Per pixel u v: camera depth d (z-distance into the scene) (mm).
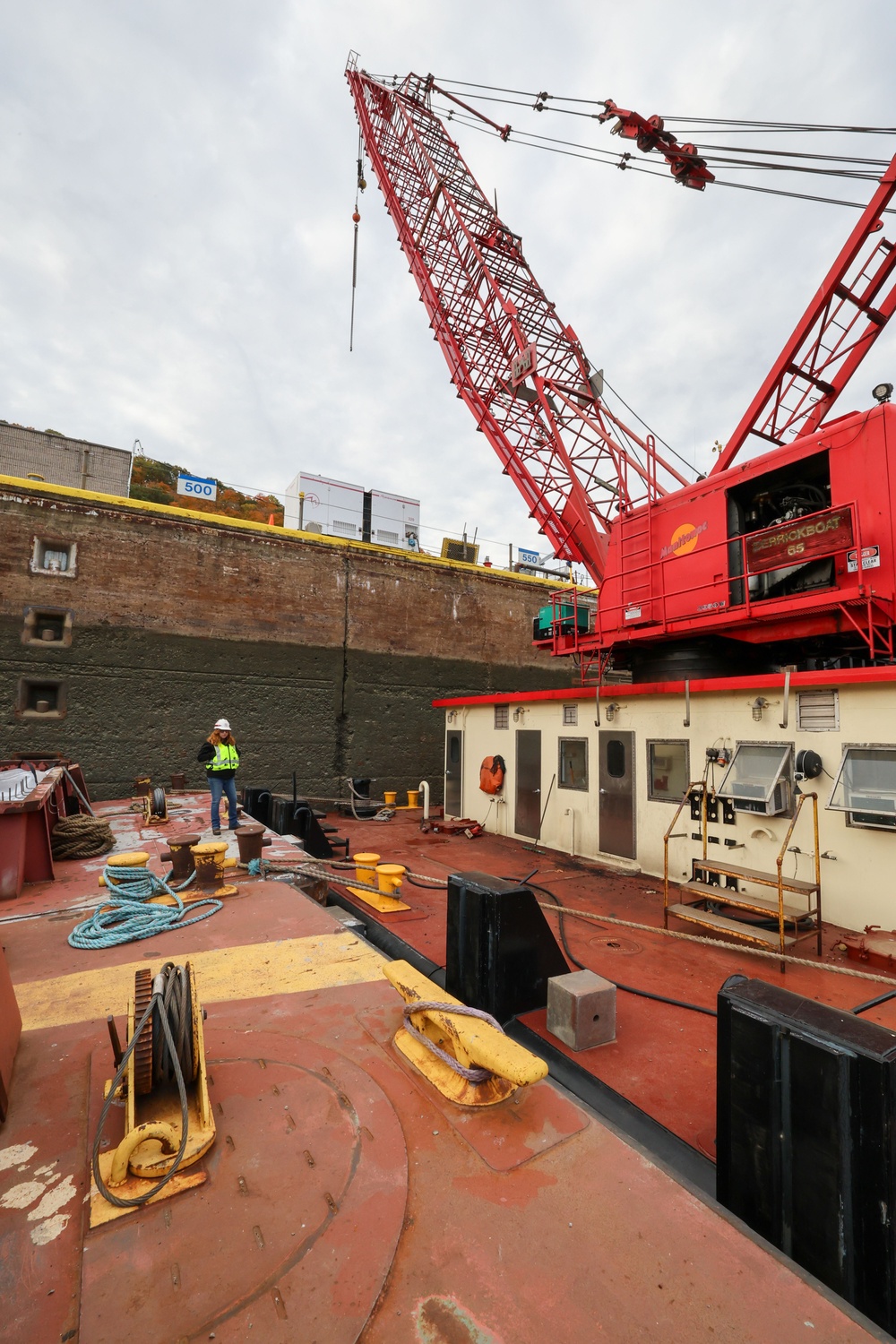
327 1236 1774
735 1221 1904
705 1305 1608
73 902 5387
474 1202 1924
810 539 8125
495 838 12344
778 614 8594
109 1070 2662
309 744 17125
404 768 18812
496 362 17578
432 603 19906
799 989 5121
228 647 16047
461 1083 2500
